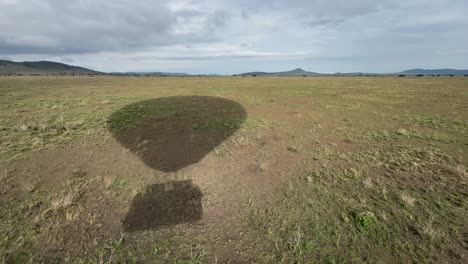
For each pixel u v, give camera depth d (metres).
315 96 25.41
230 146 8.73
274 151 8.39
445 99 22.97
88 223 4.49
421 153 8.09
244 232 4.35
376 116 15.02
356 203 5.15
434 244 3.97
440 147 8.77
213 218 4.73
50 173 6.29
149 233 4.29
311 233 4.30
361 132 11.09
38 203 5.00
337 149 8.70
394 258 3.75
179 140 9.09
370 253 3.85
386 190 5.68
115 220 4.61
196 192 5.65
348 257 3.79
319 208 5.02
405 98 23.86
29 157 7.13
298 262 3.72
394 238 4.12
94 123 10.86
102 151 7.81
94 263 3.66
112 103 17.06
